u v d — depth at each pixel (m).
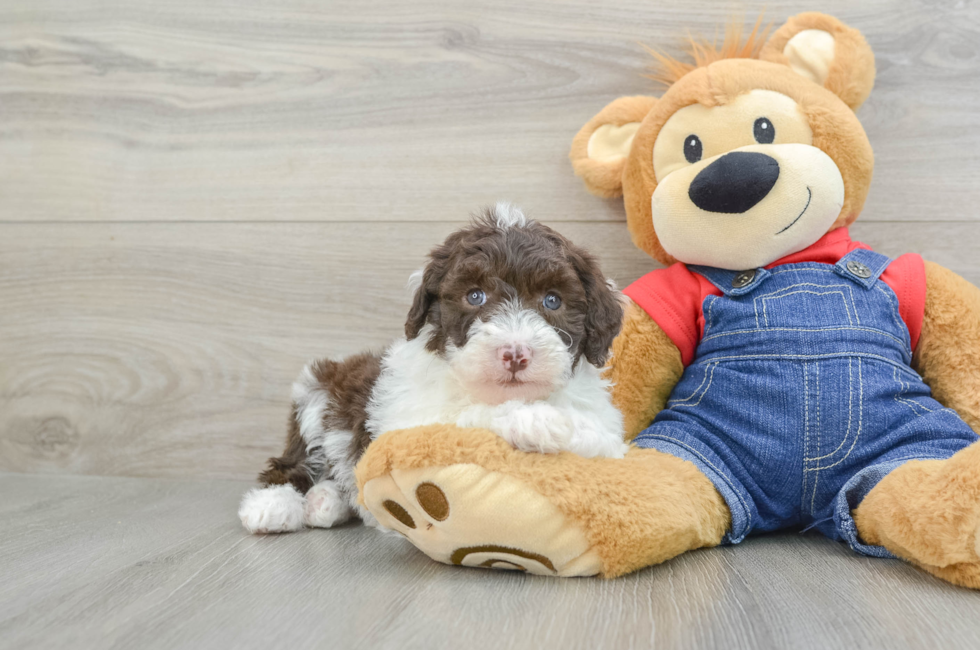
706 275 2.11
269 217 2.73
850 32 2.12
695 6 2.49
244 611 1.36
